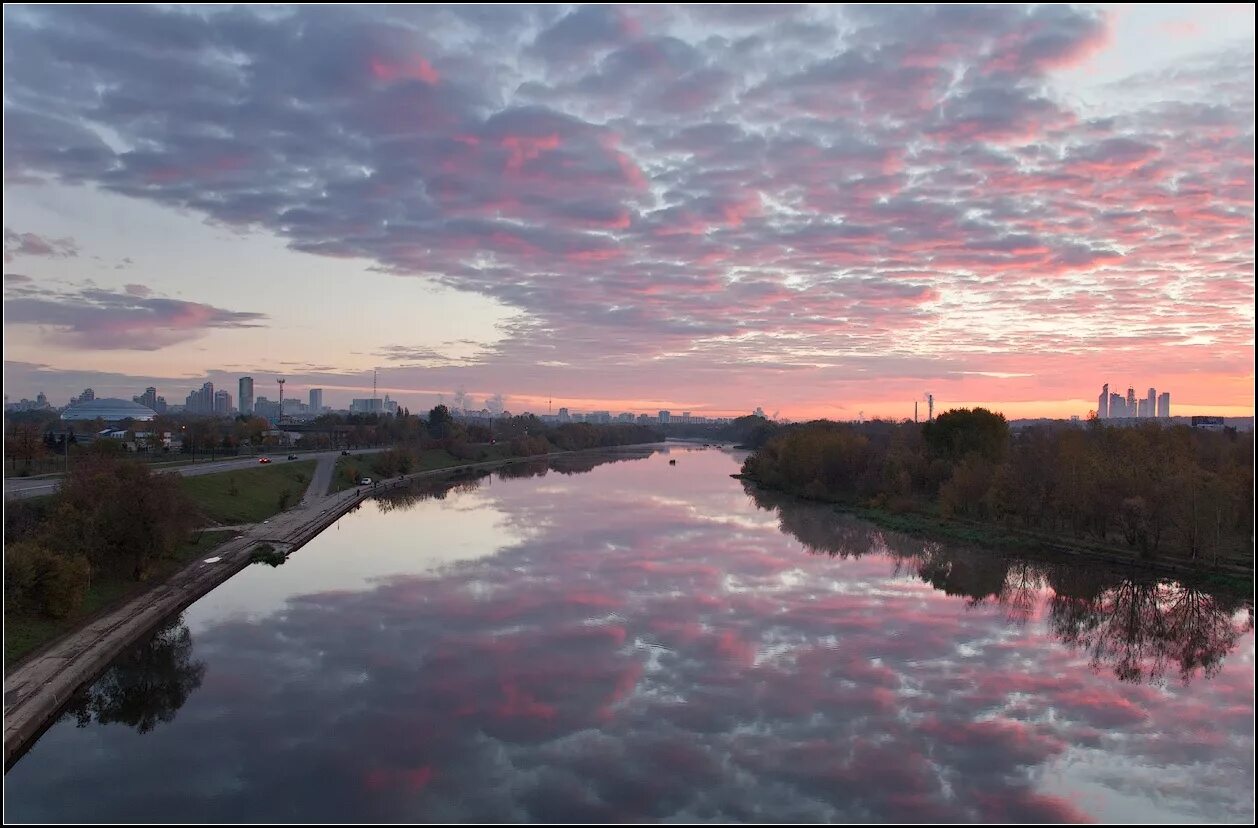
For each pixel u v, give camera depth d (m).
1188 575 61.75
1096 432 92.88
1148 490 68.19
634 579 60.09
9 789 28.53
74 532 49.50
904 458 107.38
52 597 42.09
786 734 33.09
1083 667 41.72
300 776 29.47
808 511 102.06
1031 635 47.16
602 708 35.53
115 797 27.97
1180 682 39.72
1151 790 29.05
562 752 31.42
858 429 195.50
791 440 133.50
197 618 49.34
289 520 86.06
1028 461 83.19
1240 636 47.81
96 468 55.22
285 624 48.06
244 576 61.34
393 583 58.84
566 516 96.62
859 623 48.84
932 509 94.81
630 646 43.81
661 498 118.44
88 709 36.34
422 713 34.91
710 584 58.59
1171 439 85.94
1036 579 62.22
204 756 31.03
